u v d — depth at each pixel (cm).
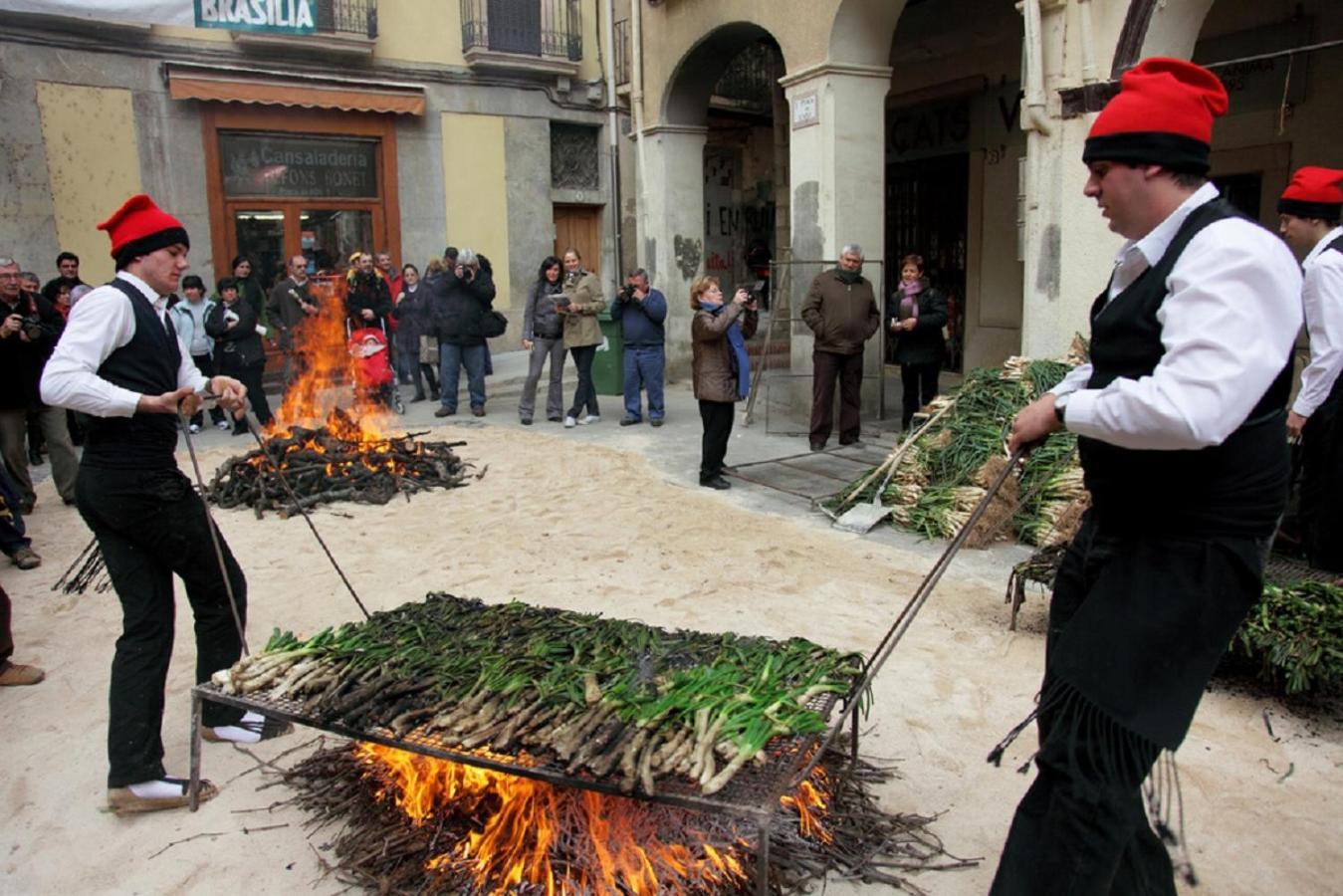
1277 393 203
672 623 474
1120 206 212
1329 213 435
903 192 1314
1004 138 1136
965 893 271
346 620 493
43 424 723
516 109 1463
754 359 1322
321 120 1328
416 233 1420
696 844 265
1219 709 377
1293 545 503
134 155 1212
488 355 1205
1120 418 195
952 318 1260
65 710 397
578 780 240
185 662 440
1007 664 419
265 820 314
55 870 291
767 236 1855
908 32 1223
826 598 507
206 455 910
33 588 553
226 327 988
